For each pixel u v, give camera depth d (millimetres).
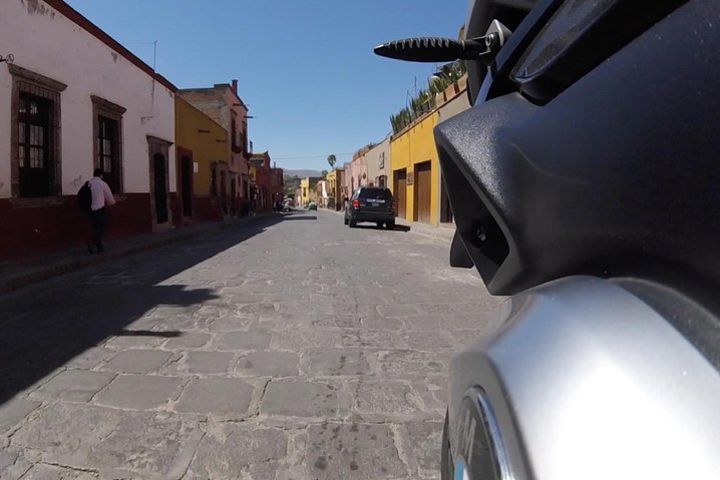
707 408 646
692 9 819
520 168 1147
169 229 16953
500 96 1454
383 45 1652
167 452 2633
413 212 22828
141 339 4469
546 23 1340
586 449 698
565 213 1013
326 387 3441
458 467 1018
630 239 861
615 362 744
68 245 10547
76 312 5488
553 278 1133
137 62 14297
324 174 96938
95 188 9812
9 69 8570
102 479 2402
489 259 1411
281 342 4406
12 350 4184
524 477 732
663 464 640
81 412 3051
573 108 1035
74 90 10805
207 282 7293
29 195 9555
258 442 2734
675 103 798
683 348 704
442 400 3262
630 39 947
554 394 773
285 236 15930
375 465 2543
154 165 16000
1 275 7027
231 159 30625
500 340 959
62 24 10273
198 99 30016
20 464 2514
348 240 14531
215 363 3873
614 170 898
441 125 1425
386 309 5645
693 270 749
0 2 8375
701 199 730
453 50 1629
